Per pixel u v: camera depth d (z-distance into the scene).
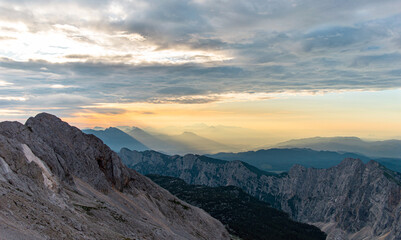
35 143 109.19
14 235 43.44
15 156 77.94
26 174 76.75
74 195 96.62
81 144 146.50
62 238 54.28
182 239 130.12
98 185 130.75
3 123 110.88
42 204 65.25
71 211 76.56
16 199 57.34
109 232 77.94
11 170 72.06
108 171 148.12
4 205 52.12
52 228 55.44
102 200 114.75
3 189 58.75
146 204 149.50
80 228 65.81
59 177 103.38
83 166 133.25
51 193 77.62
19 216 51.94
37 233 49.78
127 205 133.50
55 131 142.12
